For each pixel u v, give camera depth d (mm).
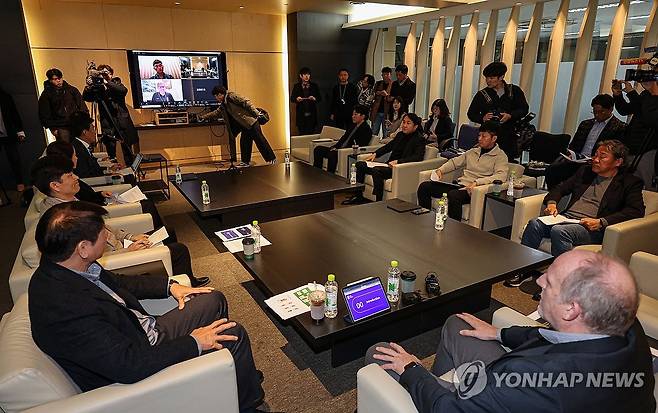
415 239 2648
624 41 4926
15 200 5301
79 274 1366
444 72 7031
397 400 1216
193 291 1934
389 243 2582
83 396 1200
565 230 2717
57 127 5504
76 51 6348
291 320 1811
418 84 7281
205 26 7105
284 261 2336
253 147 8008
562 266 1085
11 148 5441
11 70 5484
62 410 1151
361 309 1810
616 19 4781
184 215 4598
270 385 2037
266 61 7781
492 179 3684
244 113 6203
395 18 6707
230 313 2684
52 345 1254
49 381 1201
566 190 3162
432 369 1650
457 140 5812
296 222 2967
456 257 2381
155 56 6684
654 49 3516
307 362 2207
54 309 1240
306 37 7434
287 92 8117
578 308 1022
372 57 8094
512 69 5836
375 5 6746
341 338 1771
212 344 1488
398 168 4352
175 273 2664
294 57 7578
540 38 5680
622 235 2467
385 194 4539
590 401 969
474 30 6191
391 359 1454
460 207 3639
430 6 5758
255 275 2178
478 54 6672
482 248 2502
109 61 6578
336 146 5801
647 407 1037
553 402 979
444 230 2809
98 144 6250
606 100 4008
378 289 1881
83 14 6270
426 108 7402
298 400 1940
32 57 6043
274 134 8203
